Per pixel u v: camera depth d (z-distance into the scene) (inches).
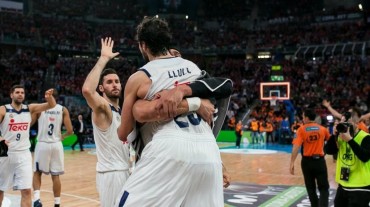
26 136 222.1
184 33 1598.2
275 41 1470.2
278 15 1669.5
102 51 121.0
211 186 82.7
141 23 89.7
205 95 84.2
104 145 153.3
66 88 1087.6
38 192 252.8
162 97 78.5
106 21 1625.2
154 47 87.0
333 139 181.6
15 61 1190.9
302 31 1485.0
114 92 156.3
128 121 83.0
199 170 80.3
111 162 153.5
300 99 1018.7
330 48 1314.0
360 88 1031.6
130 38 1513.3
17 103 221.5
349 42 1299.2
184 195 79.6
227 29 1635.1
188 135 81.3
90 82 126.6
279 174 422.9
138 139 86.4
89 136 824.9
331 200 283.3
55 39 1362.0
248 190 324.2
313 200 226.1
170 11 1711.4
